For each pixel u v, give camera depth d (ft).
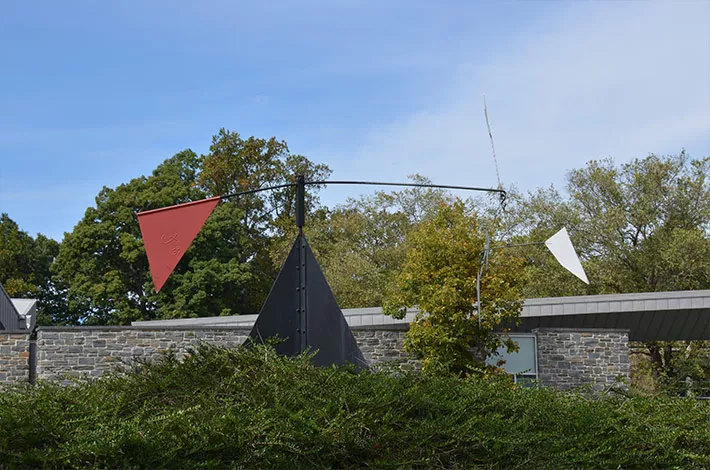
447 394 23.76
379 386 23.43
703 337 77.77
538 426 22.75
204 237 129.18
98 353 64.95
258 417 20.27
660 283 114.52
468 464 20.56
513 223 119.75
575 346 71.46
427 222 68.80
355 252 129.70
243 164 144.66
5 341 64.75
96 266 129.70
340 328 28.22
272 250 135.74
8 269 157.48
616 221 111.96
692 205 114.93
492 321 63.41
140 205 131.44
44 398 21.36
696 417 23.75
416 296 65.05
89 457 18.39
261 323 27.78
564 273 113.60
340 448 20.02
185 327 66.44
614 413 23.86
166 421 19.47
